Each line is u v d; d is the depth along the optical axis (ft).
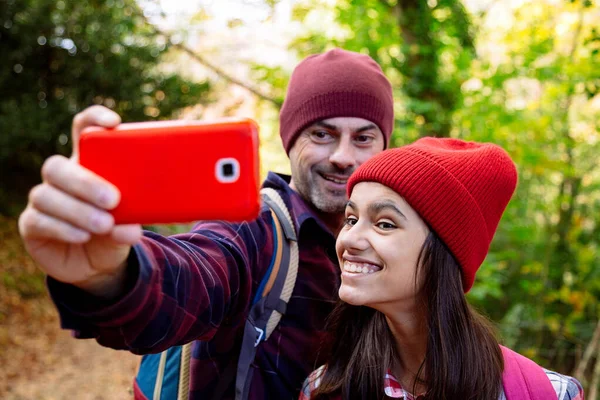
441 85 16.63
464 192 3.97
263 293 4.66
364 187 4.09
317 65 5.75
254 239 4.64
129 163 2.44
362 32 16.79
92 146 2.44
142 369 5.41
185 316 3.26
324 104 5.48
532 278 20.62
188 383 4.89
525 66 16.76
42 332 19.22
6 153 23.56
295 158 5.74
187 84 28.58
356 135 5.64
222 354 4.62
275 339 4.67
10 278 21.13
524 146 16.26
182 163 2.44
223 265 3.95
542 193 23.15
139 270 2.65
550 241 20.45
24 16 23.67
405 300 4.02
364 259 3.95
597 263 19.47
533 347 17.66
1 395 14.40
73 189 2.16
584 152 22.35
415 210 3.92
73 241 2.21
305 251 5.01
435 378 3.88
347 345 4.65
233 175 2.43
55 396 15.15
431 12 17.19
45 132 24.00
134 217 2.43
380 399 4.26
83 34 25.13
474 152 4.29
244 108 30.48
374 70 5.87
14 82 24.76
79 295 2.63
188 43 28.63
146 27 27.96
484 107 16.15
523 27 19.20
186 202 2.44
